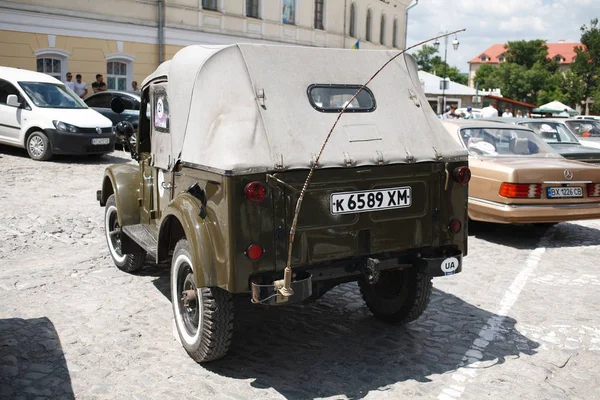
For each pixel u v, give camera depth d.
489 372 4.38
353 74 4.53
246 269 3.82
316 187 4.00
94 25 21.45
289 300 3.82
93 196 10.59
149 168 5.45
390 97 4.59
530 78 99.94
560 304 5.87
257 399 3.90
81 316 5.27
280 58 4.31
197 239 3.91
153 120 5.15
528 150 8.85
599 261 7.45
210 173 3.94
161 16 23.52
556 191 7.95
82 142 14.34
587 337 5.07
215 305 4.07
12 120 14.68
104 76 22.16
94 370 4.26
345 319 5.34
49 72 20.55
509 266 7.17
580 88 98.81
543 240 8.55
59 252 7.25
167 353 4.56
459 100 40.25
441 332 5.10
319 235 4.04
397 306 5.03
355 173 4.12
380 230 4.26
